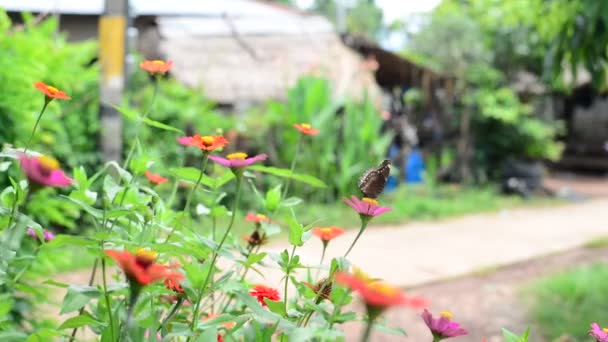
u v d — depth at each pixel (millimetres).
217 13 10758
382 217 8055
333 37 11062
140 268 800
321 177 8703
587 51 3477
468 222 8602
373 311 756
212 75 9148
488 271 5590
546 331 3891
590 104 17156
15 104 2289
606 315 3980
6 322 1162
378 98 10062
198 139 1112
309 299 1100
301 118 8680
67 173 5480
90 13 8891
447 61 13039
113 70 5410
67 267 4297
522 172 12016
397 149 12352
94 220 1154
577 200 11852
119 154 5609
